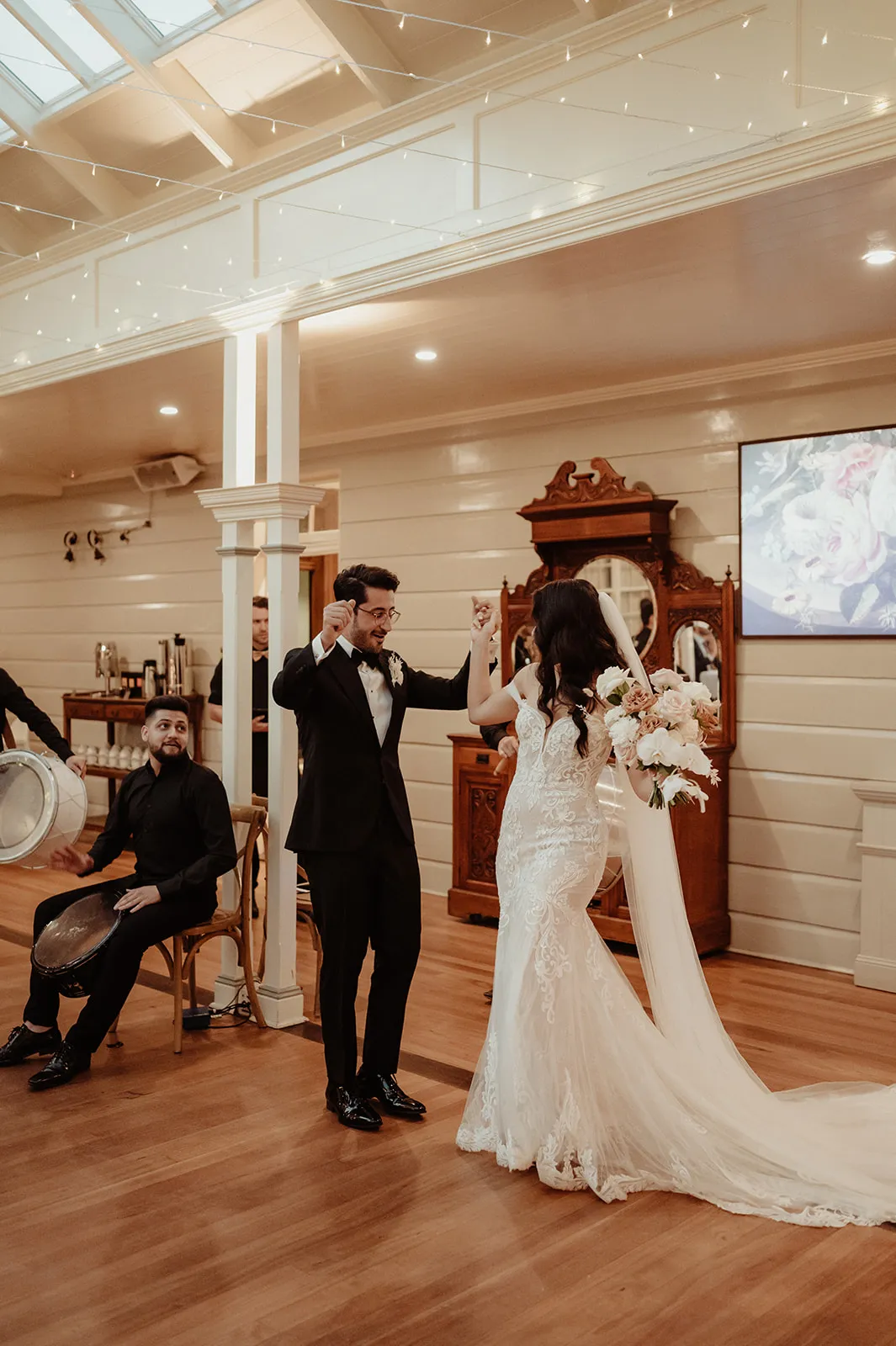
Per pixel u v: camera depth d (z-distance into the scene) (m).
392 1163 3.16
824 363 5.14
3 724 4.32
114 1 4.44
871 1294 2.50
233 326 4.70
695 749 3.01
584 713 3.20
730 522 5.54
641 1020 3.22
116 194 5.45
